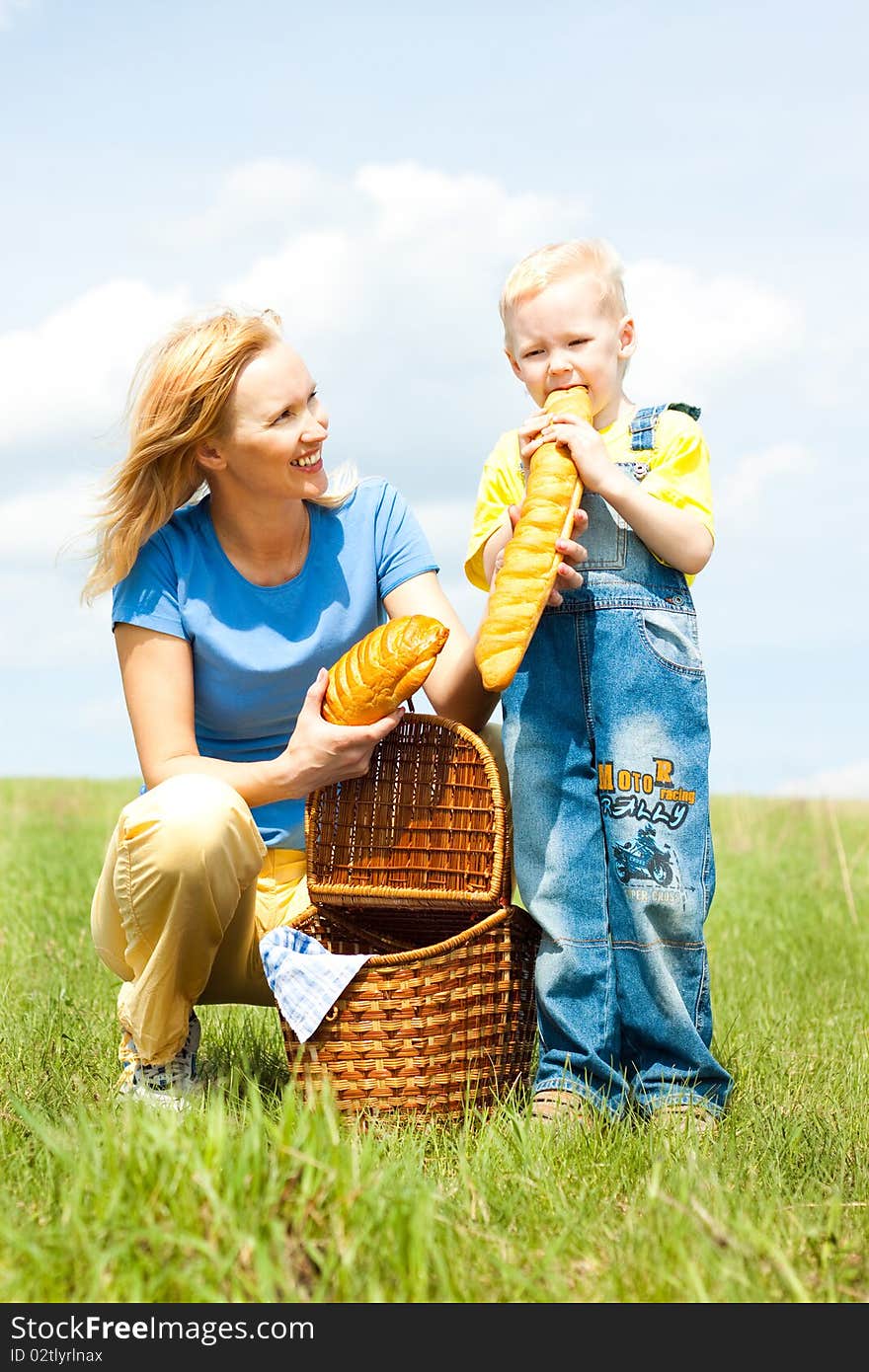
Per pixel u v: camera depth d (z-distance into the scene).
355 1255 1.92
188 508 3.29
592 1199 2.28
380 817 3.04
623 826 2.99
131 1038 3.12
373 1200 1.99
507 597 2.88
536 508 2.92
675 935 3.02
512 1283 1.94
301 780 2.93
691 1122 2.74
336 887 3.02
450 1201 2.24
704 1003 3.08
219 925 2.94
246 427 3.00
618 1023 3.06
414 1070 2.84
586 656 3.03
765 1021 4.23
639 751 2.99
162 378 3.01
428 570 3.36
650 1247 2.01
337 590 3.25
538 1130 2.65
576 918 3.02
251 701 3.23
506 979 2.98
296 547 3.24
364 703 2.88
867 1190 2.40
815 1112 2.94
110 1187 2.01
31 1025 3.72
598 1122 2.71
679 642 3.04
